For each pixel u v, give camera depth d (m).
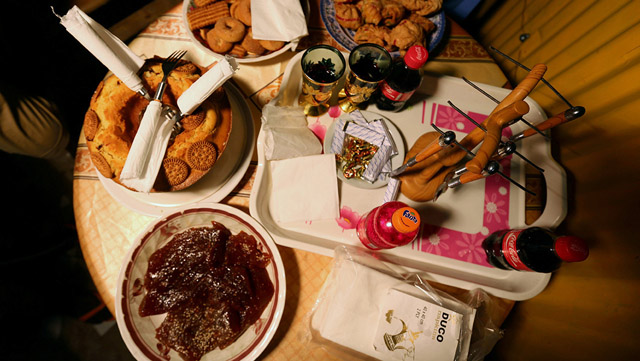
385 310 0.76
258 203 0.87
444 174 0.92
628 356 0.64
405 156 0.98
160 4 1.59
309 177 0.90
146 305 0.80
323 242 0.91
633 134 0.75
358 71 0.87
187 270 0.83
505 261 0.80
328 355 0.84
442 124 1.01
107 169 0.74
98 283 0.88
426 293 0.79
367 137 0.92
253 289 0.82
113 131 0.75
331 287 0.81
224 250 0.86
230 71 0.68
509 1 1.33
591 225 0.83
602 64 0.87
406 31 0.99
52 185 1.55
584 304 0.77
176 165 0.76
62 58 1.49
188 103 0.72
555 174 0.93
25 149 1.15
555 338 0.81
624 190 0.75
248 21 0.98
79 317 1.49
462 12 1.37
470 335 0.76
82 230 0.91
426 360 0.73
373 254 0.90
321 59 0.94
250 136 0.97
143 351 0.76
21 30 1.36
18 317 1.40
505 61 1.33
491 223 0.94
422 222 0.93
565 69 1.01
